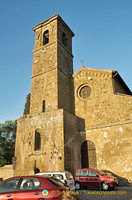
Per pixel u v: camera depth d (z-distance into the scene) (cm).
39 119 2200
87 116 2325
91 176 1584
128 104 2083
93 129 2214
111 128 2098
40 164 1970
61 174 1280
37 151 2048
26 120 2316
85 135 2238
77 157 2120
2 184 759
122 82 2566
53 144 1972
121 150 1958
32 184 723
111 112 2169
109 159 1995
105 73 2386
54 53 2670
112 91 2253
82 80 2559
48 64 2658
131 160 1870
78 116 2397
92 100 2367
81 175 1644
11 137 4397
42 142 2059
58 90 2369
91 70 2516
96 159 2077
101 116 2222
